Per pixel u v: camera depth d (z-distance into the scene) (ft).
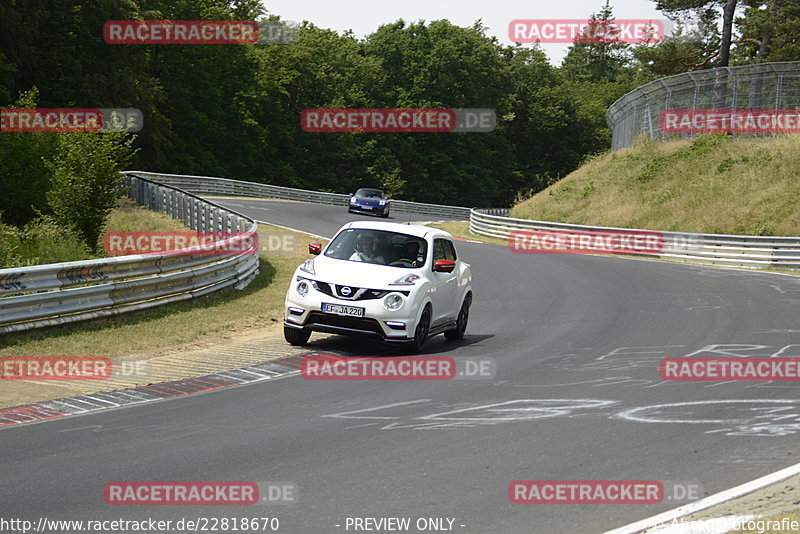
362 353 86.84
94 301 98.12
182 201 224.33
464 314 100.53
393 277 85.71
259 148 606.96
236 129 597.52
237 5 631.97
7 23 367.66
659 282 165.17
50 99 407.23
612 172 339.57
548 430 56.90
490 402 65.36
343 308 84.12
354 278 85.40
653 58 429.79
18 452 50.67
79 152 166.71
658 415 61.72
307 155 655.76
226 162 597.52
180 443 52.80
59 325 91.91
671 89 348.38
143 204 259.80
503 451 51.60
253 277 152.66
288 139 636.48
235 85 602.44
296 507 41.39
